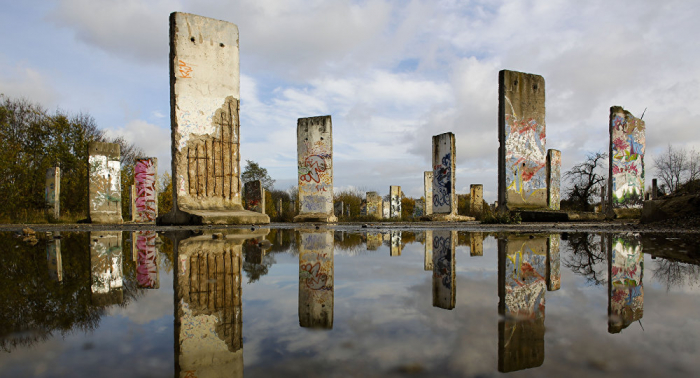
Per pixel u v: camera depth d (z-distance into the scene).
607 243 3.51
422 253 2.76
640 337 0.82
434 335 0.84
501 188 10.60
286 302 1.21
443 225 8.21
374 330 0.89
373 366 0.65
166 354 0.74
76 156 20.14
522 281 1.61
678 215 7.95
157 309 1.13
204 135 8.69
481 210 21.78
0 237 4.85
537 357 0.70
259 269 1.97
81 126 20.89
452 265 2.11
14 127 19.22
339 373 0.62
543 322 0.96
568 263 2.19
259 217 8.89
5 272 1.90
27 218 14.44
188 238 4.23
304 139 13.02
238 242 3.68
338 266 2.07
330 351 0.74
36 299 1.26
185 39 8.54
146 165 16.00
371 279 1.66
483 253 2.73
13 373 0.62
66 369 0.65
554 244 3.43
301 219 12.66
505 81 10.61
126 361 0.69
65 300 1.25
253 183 18.20
